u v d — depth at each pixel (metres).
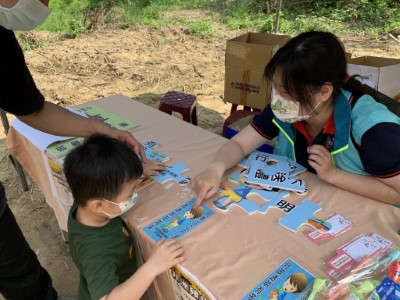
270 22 7.22
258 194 1.43
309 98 1.29
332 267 1.06
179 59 5.90
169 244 1.17
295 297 0.99
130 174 1.19
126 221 1.33
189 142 1.86
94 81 5.22
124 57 5.98
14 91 1.47
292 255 1.13
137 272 1.11
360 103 1.40
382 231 1.21
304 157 1.63
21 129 2.03
